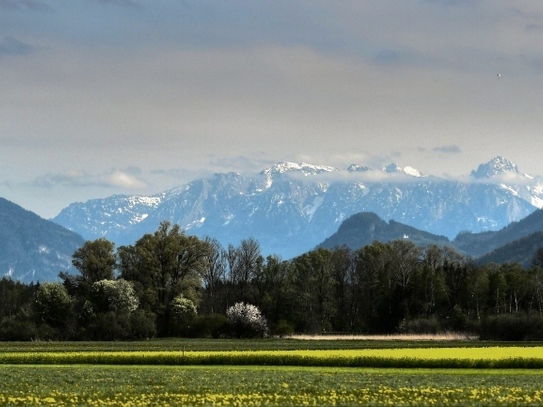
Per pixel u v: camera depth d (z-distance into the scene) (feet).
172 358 625.41
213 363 620.90
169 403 404.98
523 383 476.95
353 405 395.96
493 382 483.51
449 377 512.63
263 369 574.15
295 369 574.15
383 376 520.01
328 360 601.21
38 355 642.63
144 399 418.51
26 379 507.30
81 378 513.45
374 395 428.97
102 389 458.09
